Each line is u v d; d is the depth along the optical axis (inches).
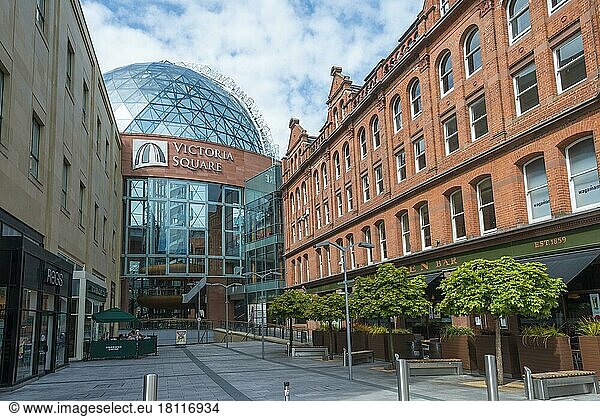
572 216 591.8
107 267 1633.9
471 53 828.0
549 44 658.2
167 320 2117.4
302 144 1739.7
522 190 698.2
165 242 2289.6
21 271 620.1
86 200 1213.7
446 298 571.8
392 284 740.7
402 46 1061.8
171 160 2331.4
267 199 2178.9
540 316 546.9
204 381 675.4
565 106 623.5
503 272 518.0
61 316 907.4
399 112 1079.0
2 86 641.6
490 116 762.2
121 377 753.0
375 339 933.2
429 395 491.8
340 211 1408.7
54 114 877.8
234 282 2449.6
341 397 505.7
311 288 1581.0
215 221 2422.5
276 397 517.7
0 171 613.3
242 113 3073.3
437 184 895.1
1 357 605.0
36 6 772.6
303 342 1469.0
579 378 458.3
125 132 2386.8
